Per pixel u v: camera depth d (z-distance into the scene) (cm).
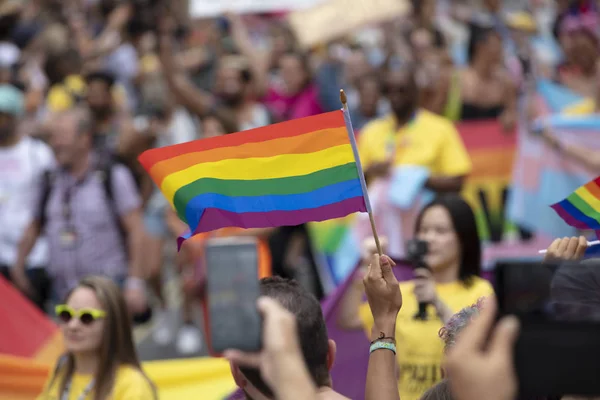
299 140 1113
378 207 2633
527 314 609
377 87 3231
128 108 3888
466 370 584
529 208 2867
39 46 4084
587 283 704
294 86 3622
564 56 3481
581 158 2714
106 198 2452
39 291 2639
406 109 2642
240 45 4144
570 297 704
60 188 2464
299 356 655
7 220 2736
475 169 3133
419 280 1491
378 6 3803
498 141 3133
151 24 4625
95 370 1523
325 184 1108
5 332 2114
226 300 676
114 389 1501
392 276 1047
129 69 4541
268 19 5147
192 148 1123
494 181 3122
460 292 1596
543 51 3772
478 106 3155
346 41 4297
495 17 3519
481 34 3136
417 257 1562
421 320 1494
